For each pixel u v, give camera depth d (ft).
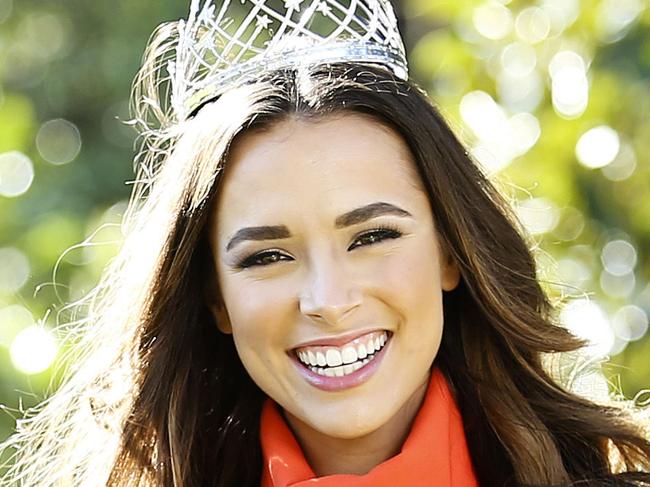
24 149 22.57
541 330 12.25
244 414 12.82
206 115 11.88
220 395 12.81
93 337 13.01
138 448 12.70
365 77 11.75
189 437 12.59
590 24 17.04
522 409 12.30
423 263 11.57
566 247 17.10
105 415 12.85
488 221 12.14
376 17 12.24
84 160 24.31
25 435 13.53
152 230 12.30
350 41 12.03
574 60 17.04
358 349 11.43
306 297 11.35
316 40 12.06
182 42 12.43
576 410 12.41
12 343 17.44
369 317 11.40
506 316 12.16
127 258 12.85
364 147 11.43
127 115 24.90
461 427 12.16
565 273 16.94
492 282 12.08
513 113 17.16
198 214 11.77
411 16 20.99
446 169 11.85
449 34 17.92
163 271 12.19
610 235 17.22
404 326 11.52
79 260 20.33
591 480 12.16
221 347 12.71
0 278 20.17
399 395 11.56
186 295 12.25
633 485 12.16
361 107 11.53
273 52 11.91
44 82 25.27
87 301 15.39
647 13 16.85
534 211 16.88
